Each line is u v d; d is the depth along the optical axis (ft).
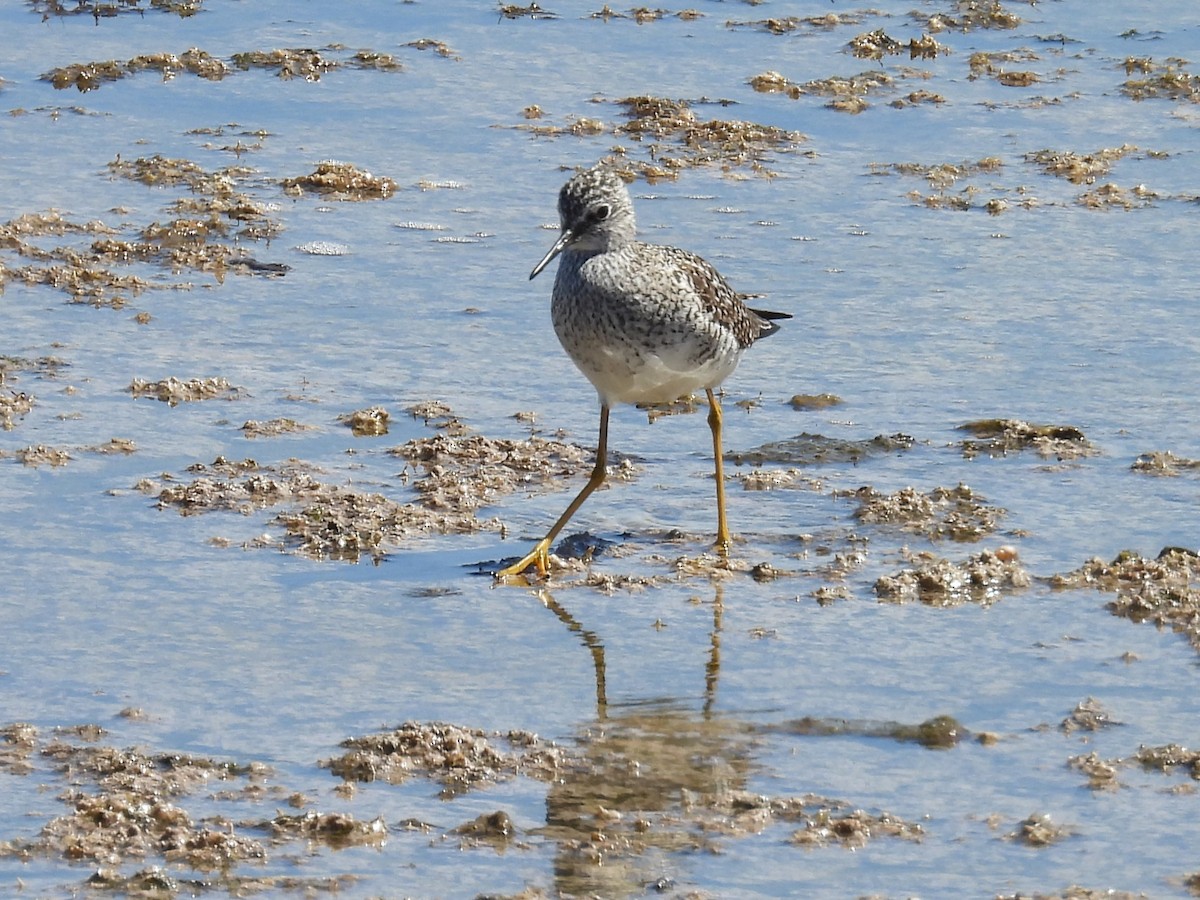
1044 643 36.27
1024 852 28.60
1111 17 88.28
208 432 47.29
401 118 74.23
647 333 40.52
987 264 60.29
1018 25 87.10
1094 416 48.75
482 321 55.57
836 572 39.91
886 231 63.36
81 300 56.08
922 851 28.68
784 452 46.96
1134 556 39.86
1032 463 45.98
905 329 55.06
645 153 70.95
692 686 34.55
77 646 35.78
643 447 47.44
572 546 41.45
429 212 64.64
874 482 45.09
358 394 50.14
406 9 88.07
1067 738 32.32
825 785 30.76
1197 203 65.92
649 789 30.68
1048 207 65.62
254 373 51.24
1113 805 30.04
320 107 75.31
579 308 40.88
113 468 44.86
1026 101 77.00
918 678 34.78
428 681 34.73
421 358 52.70
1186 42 84.17
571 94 77.10
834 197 66.69
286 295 57.21
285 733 32.48
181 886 27.61
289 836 29.09
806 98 77.15
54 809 29.73
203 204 64.13
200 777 30.83
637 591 39.01
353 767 31.12
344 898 27.35
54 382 50.06
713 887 27.63
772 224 63.87
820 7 89.25
